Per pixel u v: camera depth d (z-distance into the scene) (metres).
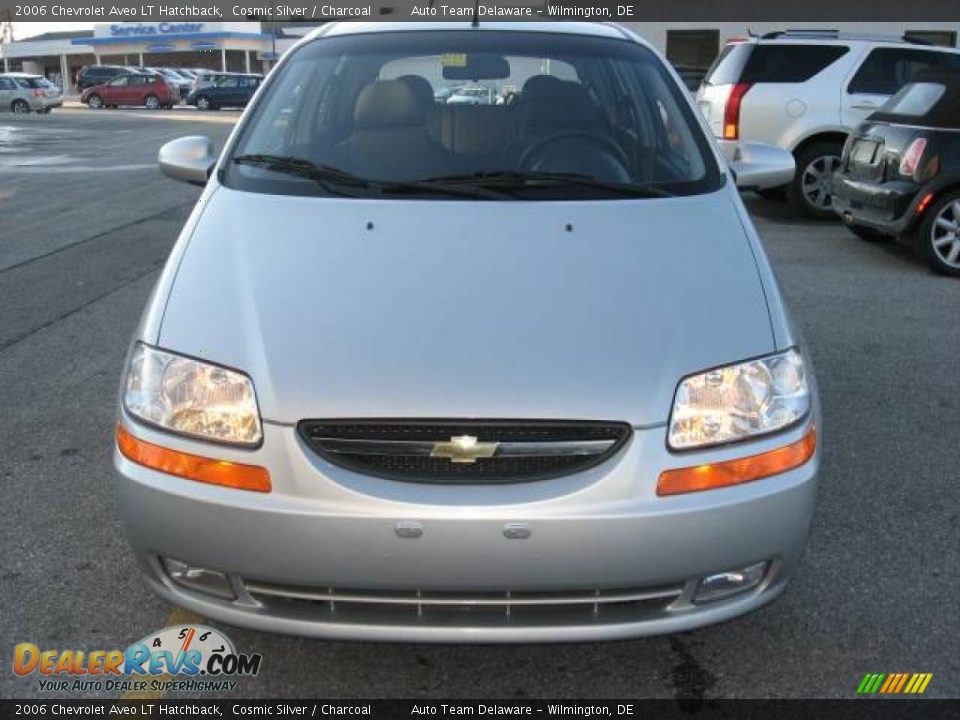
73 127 24.20
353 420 2.20
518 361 2.29
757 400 2.32
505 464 2.20
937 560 3.11
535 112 3.44
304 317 2.43
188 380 2.32
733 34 19.48
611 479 2.18
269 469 2.20
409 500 2.15
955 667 2.60
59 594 2.91
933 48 9.28
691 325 2.42
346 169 3.21
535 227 2.83
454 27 3.80
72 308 6.14
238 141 3.37
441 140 3.34
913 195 6.98
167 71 44.59
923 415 4.36
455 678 2.58
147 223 9.25
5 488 3.60
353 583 2.19
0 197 11.08
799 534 2.33
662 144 3.36
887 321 5.88
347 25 3.95
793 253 7.91
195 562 2.26
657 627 2.26
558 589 2.20
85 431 4.14
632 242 2.77
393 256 2.66
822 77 9.22
